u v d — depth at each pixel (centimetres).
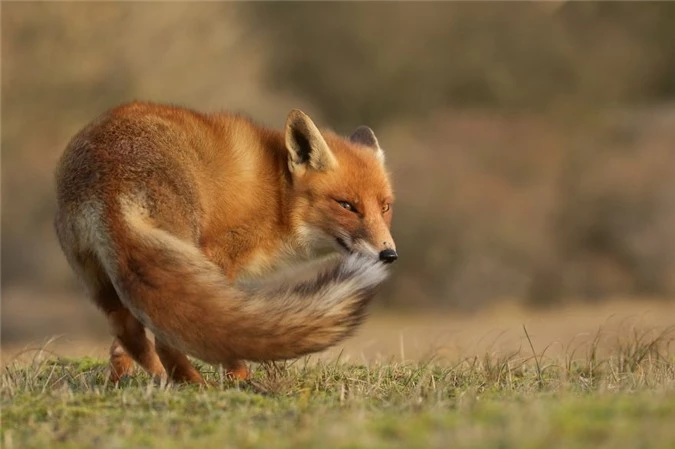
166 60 3869
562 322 2436
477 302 3997
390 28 5919
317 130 1141
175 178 984
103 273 986
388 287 4059
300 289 919
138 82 3775
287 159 1134
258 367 1116
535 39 5925
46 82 3631
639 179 4212
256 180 1095
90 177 965
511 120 5466
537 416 670
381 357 1341
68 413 827
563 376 1053
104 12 3716
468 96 5891
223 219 1055
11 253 3691
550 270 4091
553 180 4556
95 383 1023
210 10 4125
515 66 5884
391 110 5838
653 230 3978
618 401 731
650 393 820
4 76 3584
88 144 988
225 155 1059
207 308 903
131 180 958
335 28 5900
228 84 4134
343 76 5850
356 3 5916
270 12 5912
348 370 1110
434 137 5000
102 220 941
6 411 836
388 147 4747
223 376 1022
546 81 5834
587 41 6041
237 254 1084
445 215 4203
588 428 640
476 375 1076
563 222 4259
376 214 1167
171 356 983
